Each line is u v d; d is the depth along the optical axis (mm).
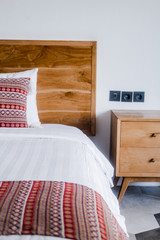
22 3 1868
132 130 1693
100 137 2088
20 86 1597
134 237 1500
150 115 1777
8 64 1925
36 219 665
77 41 1888
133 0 1870
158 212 1771
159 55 1946
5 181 868
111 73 1975
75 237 646
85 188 871
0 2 1865
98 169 1308
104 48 1937
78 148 1337
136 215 1728
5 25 1899
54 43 1889
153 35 1915
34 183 857
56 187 833
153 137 1703
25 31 1909
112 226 762
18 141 1379
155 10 1880
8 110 1531
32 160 1101
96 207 773
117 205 1168
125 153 1730
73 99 1973
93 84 1945
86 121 2010
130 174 1760
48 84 1951
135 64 1961
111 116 1999
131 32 1913
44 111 1987
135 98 2010
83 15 1890
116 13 1887
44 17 1891
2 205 706
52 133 1476
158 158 1736
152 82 1991
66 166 1045
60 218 678
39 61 1921
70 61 1919
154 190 2090
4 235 628
